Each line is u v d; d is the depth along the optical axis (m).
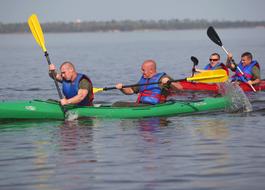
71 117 25.77
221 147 20.03
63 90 26.30
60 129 23.62
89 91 26.27
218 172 16.91
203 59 73.25
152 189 15.48
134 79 47.00
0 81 46.09
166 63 66.12
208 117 26.36
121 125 24.33
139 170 17.23
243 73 37.31
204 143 20.72
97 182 16.14
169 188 15.54
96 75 51.25
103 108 26.20
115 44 139.88
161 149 19.84
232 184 15.77
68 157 18.86
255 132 22.59
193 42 142.88
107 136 22.09
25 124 24.73
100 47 121.00
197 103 28.02
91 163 18.08
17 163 18.17
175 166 17.62
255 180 16.08
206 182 15.98
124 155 19.05
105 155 19.08
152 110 26.62
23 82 45.09
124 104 27.17
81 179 16.42
